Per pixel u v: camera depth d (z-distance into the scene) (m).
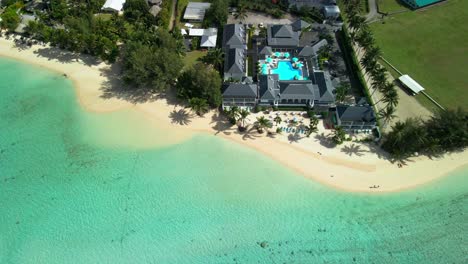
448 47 130.50
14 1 151.00
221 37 137.62
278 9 146.25
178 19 144.50
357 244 81.94
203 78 103.75
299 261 79.12
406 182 93.56
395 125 98.56
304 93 108.81
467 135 93.69
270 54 125.12
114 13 144.25
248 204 89.12
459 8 147.88
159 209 88.50
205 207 88.62
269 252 80.56
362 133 104.38
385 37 135.38
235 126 107.56
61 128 108.94
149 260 79.69
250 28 140.12
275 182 93.75
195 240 82.62
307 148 101.06
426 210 87.88
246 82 113.12
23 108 115.12
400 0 153.50
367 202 89.69
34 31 134.50
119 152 101.69
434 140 92.50
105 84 122.62
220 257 79.88
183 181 94.19
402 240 82.56
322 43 129.75
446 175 94.94
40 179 95.94
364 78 120.00
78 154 101.50
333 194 91.25
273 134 104.69
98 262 79.56
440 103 111.88
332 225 85.31
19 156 101.56
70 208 89.31
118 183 94.19
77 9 142.38
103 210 88.56
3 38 140.12
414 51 129.38
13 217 88.00
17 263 79.81
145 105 114.94
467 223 85.19
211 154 100.50
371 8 149.75
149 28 135.25
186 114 111.56
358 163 97.50
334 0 147.50
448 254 80.31
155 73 110.06
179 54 121.56
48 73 126.88
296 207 88.62
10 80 124.00
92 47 127.88
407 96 114.75
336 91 110.19
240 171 96.25
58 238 83.75
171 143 103.75
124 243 82.31
